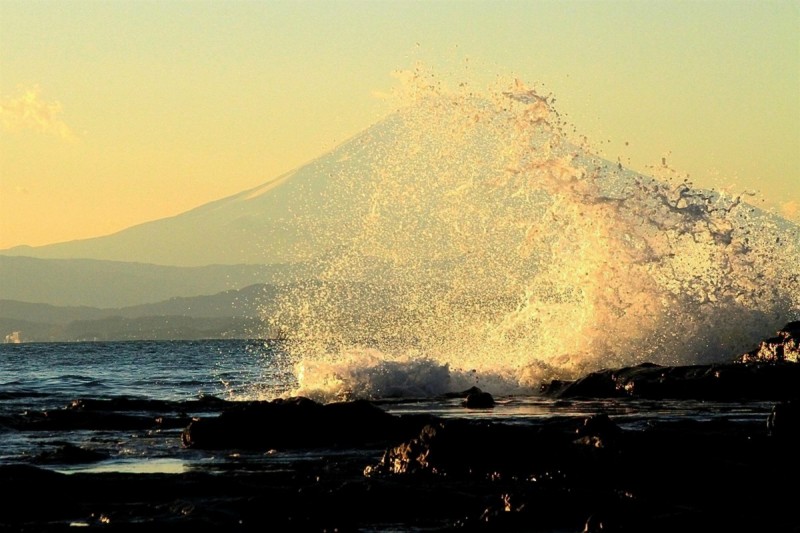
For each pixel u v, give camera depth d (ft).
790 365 222.28
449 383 251.19
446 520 103.50
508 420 176.45
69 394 278.67
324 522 102.42
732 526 94.89
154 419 188.65
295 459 140.26
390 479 117.80
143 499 113.19
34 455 147.13
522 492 105.40
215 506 106.11
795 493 108.47
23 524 102.68
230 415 156.35
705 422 155.53
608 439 119.55
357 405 158.61
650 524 94.84
